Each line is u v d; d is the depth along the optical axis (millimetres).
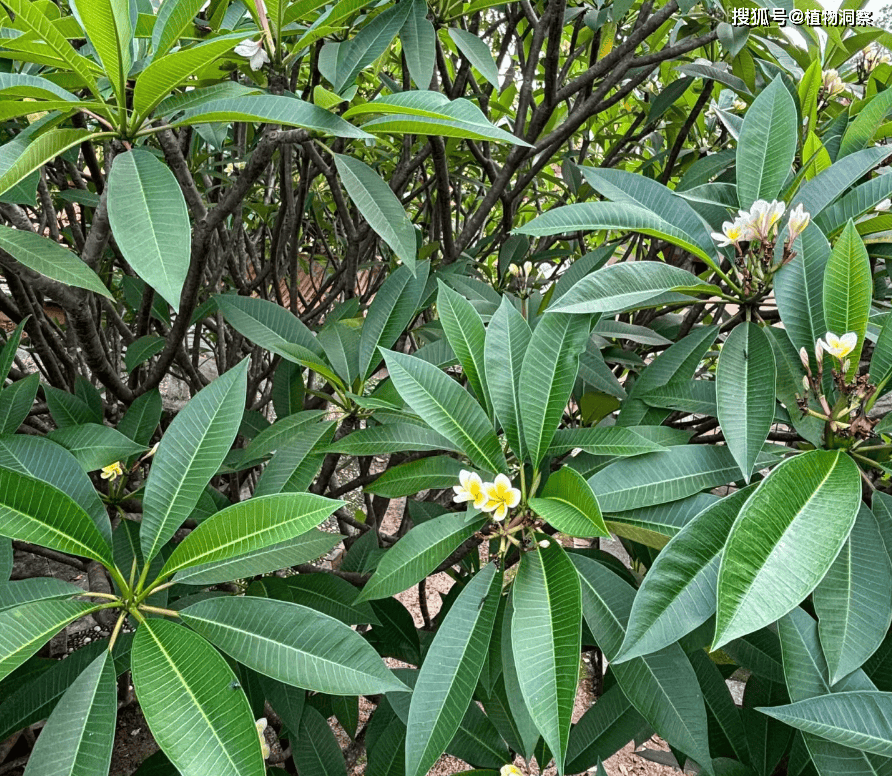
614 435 935
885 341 882
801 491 770
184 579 925
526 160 2107
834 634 791
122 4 819
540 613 814
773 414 889
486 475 980
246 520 823
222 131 1532
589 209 988
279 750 1897
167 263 779
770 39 1552
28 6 780
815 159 1146
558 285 1340
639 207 1000
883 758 815
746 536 731
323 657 835
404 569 900
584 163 2508
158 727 723
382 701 1333
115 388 1286
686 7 1373
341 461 2383
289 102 882
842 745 794
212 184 2514
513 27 1968
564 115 2307
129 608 850
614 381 1312
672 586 803
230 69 1199
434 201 2338
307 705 1321
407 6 1167
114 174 830
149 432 1348
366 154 2523
